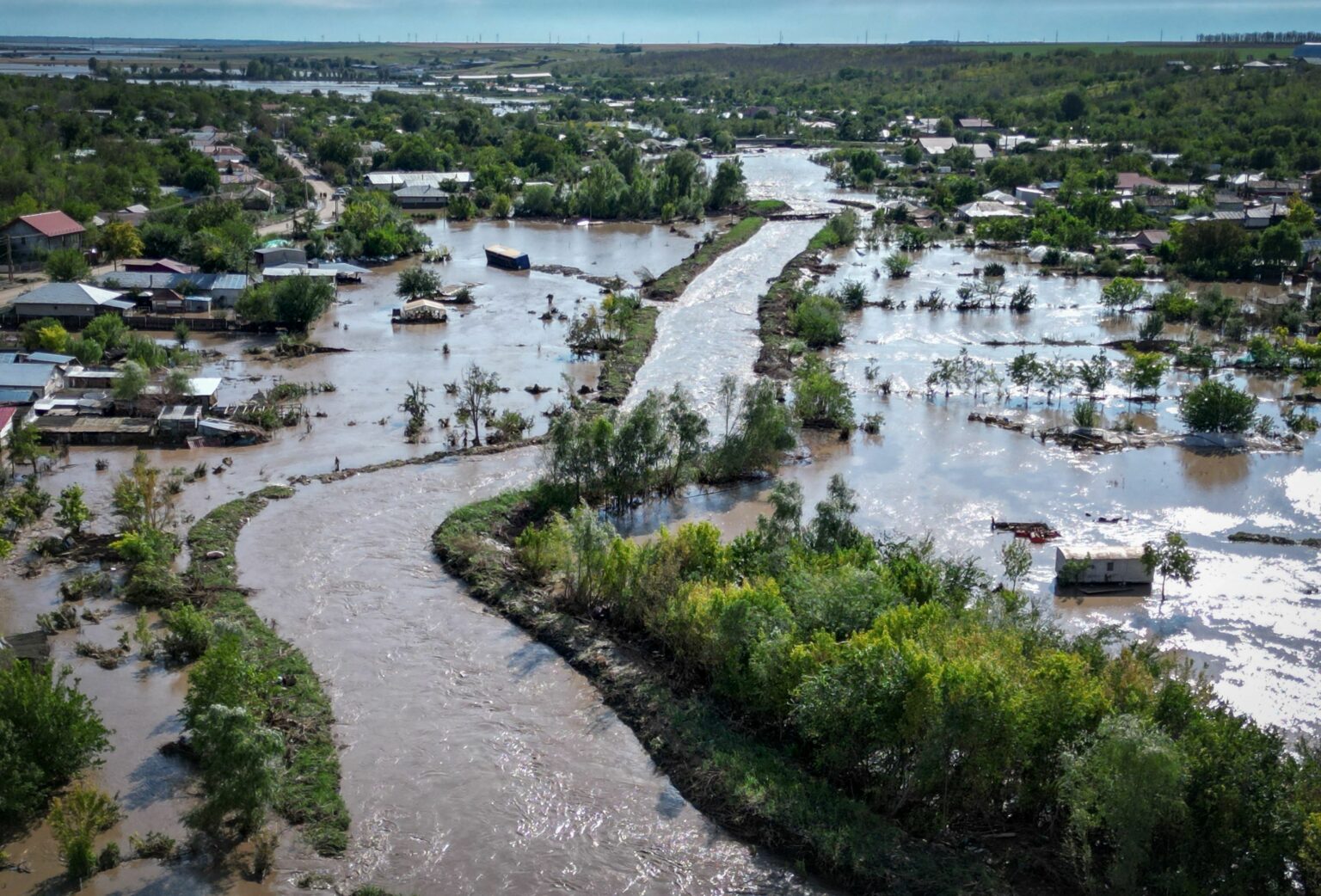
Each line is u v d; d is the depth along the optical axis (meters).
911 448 101.56
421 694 62.75
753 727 59.06
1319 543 81.38
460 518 83.75
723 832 52.09
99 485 91.94
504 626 70.31
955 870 47.72
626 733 59.81
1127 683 51.47
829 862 49.09
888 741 50.72
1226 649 66.81
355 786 54.84
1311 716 59.53
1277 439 102.88
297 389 115.00
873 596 60.50
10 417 99.12
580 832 51.97
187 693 57.66
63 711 53.59
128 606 72.31
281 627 69.44
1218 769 45.88
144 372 108.19
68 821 50.34
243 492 90.44
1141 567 74.44
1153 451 100.50
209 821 49.88
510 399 114.19
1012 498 89.81
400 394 116.50
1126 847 44.19
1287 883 43.91
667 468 91.56
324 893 47.72
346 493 90.50
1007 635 55.47
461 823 52.44
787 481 93.12
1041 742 49.38
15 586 74.88
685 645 63.34
